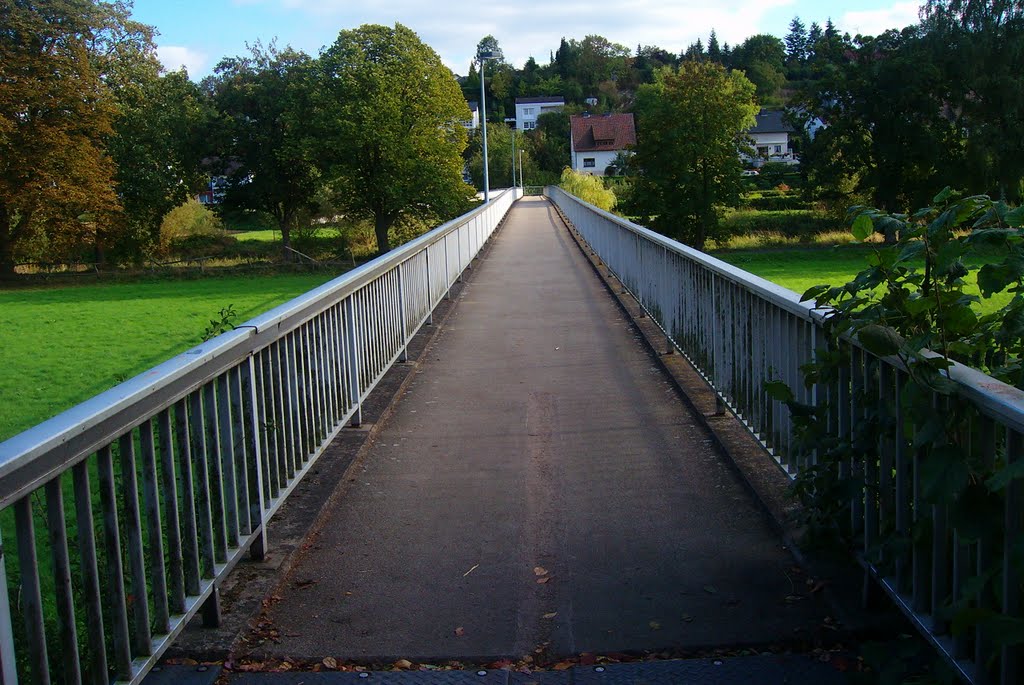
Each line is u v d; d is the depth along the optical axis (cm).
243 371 390
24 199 4275
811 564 385
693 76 5991
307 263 5197
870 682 283
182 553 327
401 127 5447
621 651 325
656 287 945
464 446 599
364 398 650
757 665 313
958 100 4356
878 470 333
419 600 374
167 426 303
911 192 5091
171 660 323
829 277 2962
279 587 388
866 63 5128
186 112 5612
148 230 5659
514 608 364
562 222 3975
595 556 413
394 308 799
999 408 226
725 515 457
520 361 885
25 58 4184
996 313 314
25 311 2391
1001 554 243
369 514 475
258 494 394
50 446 222
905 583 304
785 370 445
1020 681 237
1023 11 3794
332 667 321
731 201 6038
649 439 598
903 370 291
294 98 5575
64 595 236
